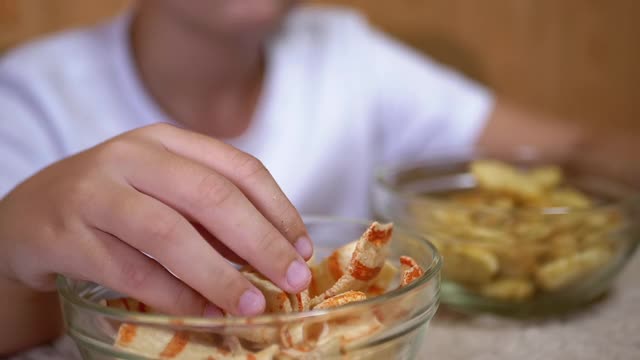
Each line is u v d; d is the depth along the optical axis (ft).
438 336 1.86
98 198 1.52
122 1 4.11
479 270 1.91
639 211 1.99
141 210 1.48
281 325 1.34
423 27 4.64
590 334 1.85
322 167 3.35
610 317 1.94
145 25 3.20
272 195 1.52
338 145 3.42
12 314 1.82
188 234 1.46
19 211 1.63
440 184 2.47
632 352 1.76
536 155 2.61
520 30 4.73
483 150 2.64
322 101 3.45
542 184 2.29
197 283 1.45
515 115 3.54
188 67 3.15
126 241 1.49
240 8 2.93
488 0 4.67
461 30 4.68
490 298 1.94
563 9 4.74
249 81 3.41
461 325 1.91
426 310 1.47
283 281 1.45
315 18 3.81
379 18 4.57
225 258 1.56
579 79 4.84
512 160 2.61
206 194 1.49
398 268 1.61
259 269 1.46
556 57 4.79
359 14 4.41
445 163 2.50
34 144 2.98
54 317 1.89
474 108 3.57
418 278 1.46
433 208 2.00
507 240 1.92
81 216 1.53
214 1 2.91
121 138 1.61
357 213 3.53
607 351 1.77
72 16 4.06
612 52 4.81
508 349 1.79
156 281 1.50
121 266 1.51
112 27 3.30
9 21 3.94
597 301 2.02
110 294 1.59
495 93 4.78
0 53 3.92
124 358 1.40
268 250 1.46
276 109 3.35
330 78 3.51
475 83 4.75
